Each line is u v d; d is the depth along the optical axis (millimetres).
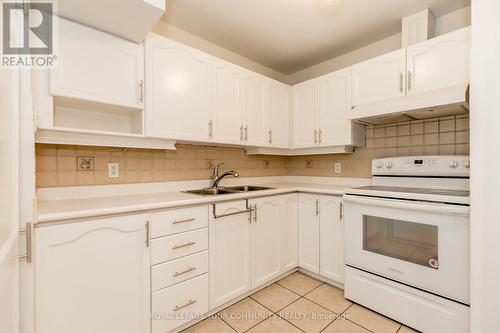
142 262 1354
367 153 2379
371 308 1722
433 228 1456
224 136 2045
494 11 1151
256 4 1822
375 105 1896
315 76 2873
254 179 2723
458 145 1852
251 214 1933
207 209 1652
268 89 2432
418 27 1891
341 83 2238
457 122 1857
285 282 2162
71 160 1582
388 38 2275
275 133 2496
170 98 1709
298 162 3012
